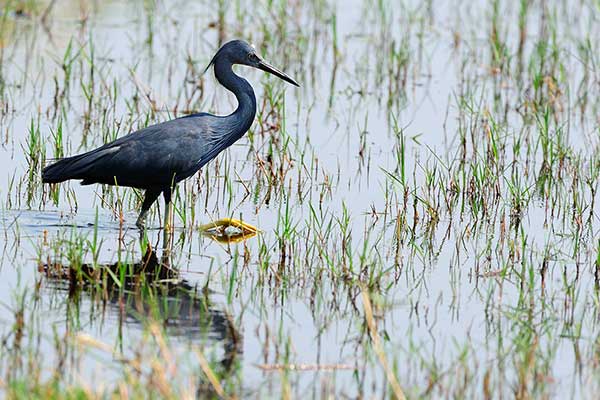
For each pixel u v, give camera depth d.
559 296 11.84
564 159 16.27
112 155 13.43
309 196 15.05
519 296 11.86
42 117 17.48
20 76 19.30
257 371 9.88
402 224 13.88
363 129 17.81
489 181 15.22
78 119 17.59
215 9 23.89
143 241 12.66
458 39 21.83
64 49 20.78
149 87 19.11
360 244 13.34
